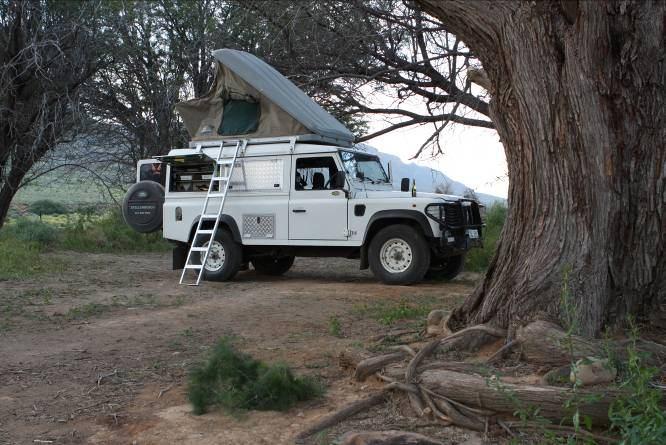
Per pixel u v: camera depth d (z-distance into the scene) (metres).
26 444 4.38
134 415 4.87
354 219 11.64
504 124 5.52
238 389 4.92
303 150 11.96
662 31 5.28
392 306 9.12
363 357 5.56
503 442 4.08
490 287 5.67
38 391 5.50
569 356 4.63
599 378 4.24
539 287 5.21
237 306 9.49
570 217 5.17
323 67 16.08
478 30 5.39
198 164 12.73
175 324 8.19
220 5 18.11
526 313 5.24
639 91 5.29
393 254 11.55
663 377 4.38
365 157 12.59
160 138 20.50
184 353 6.73
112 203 21.91
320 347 6.68
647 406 3.45
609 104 5.23
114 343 7.22
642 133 5.34
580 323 5.05
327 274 13.93
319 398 4.99
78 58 18.31
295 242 12.02
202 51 18.89
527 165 5.34
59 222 22.89
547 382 4.40
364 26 15.24
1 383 5.73
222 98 12.63
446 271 12.34
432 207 11.14
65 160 20.00
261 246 12.55
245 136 12.48
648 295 5.49
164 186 13.72
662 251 5.50
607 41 5.10
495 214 18.06
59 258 15.70
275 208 12.12
